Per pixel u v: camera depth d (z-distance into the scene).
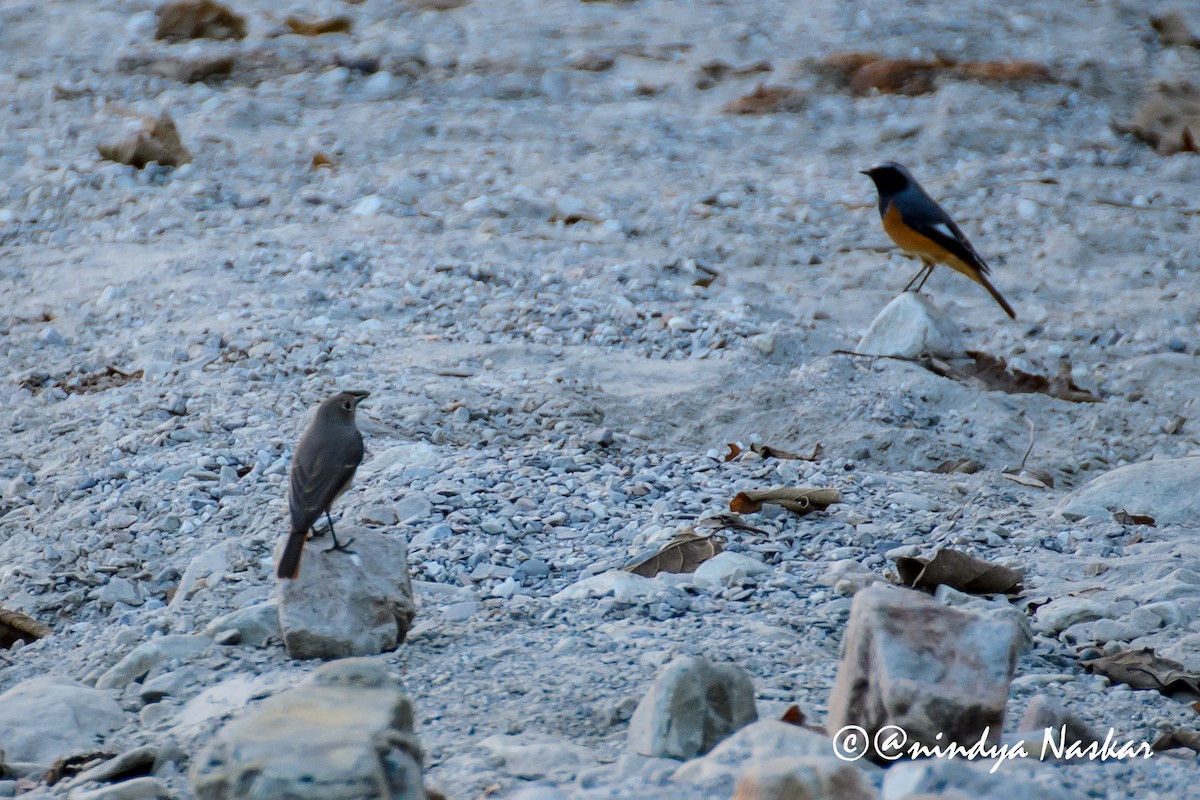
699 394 13.71
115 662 7.60
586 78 28.70
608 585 8.41
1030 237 20.30
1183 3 33.69
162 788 5.51
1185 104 27.33
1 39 30.88
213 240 18.77
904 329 14.77
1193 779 5.35
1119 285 18.39
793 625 7.80
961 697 5.35
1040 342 16.34
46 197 20.80
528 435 12.45
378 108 26.42
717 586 8.53
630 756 5.62
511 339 15.09
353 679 5.38
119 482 11.02
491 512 9.95
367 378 13.50
